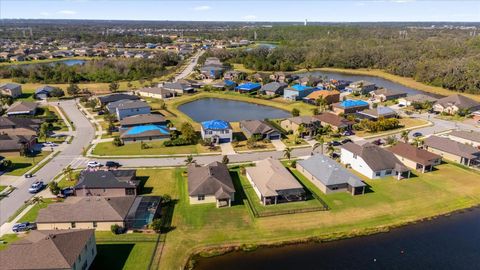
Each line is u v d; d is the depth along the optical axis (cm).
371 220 6125
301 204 6525
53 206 5759
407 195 6938
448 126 11506
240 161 8531
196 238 5547
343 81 18675
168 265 4966
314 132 10481
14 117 11156
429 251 5400
